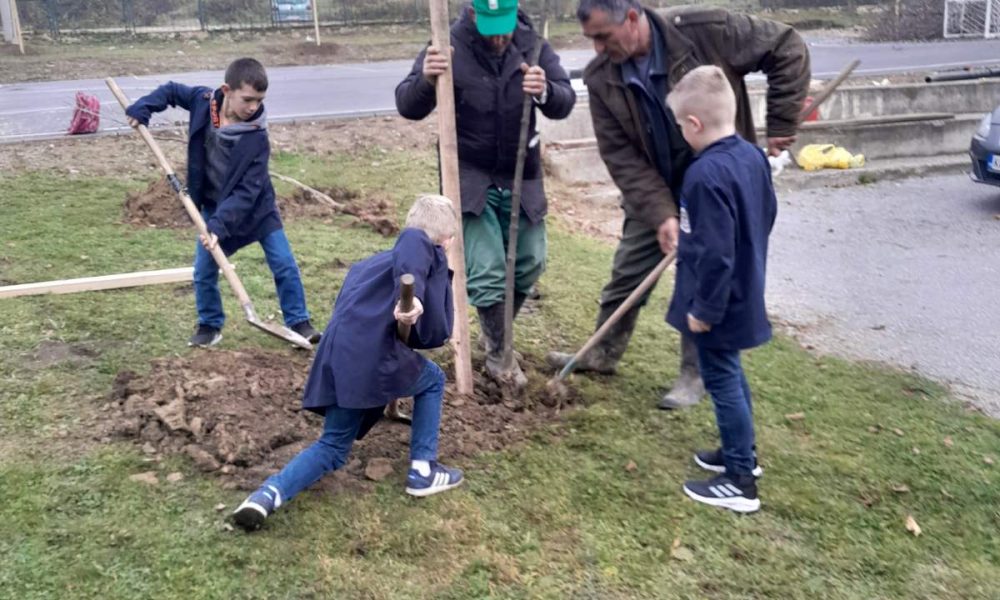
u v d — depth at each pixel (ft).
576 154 36.19
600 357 16.51
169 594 10.12
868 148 43.88
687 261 11.68
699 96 11.67
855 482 13.42
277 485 11.22
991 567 11.69
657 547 11.62
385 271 11.75
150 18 88.99
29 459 12.40
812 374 17.84
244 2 90.99
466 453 13.38
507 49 14.64
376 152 33.27
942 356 19.56
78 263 20.92
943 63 63.98
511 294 14.94
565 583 10.84
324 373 11.47
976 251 28.73
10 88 54.03
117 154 31.35
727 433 12.38
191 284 19.75
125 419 13.43
